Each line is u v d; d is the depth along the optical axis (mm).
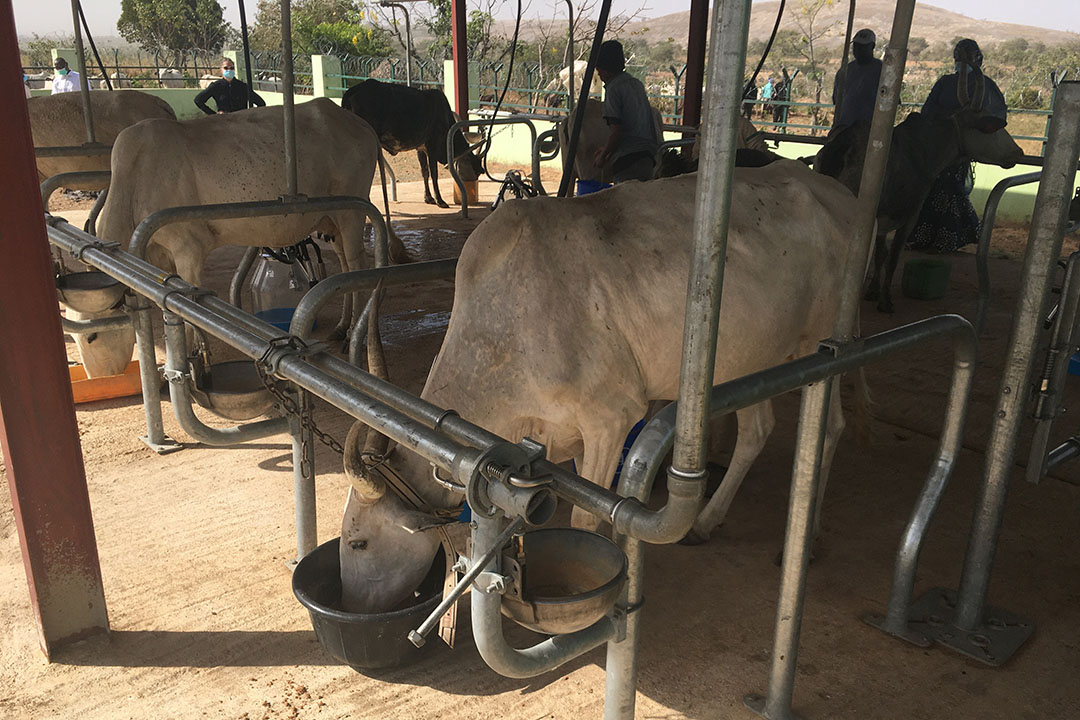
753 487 4059
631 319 2756
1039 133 14891
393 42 28875
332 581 2736
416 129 11172
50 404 2605
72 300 3861
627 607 1892
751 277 3002
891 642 2934
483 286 2654
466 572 1662
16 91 2385
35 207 2475
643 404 2844
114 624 2984
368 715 2564
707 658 2844
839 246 3328
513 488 1500
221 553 3430
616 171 6770
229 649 2859
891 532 3654
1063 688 2717
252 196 5055
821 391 2170
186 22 35219
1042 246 2547
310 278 5664
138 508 3773
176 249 4879
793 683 2607
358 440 2322
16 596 3139
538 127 14789
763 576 3324
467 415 2627
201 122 5059
